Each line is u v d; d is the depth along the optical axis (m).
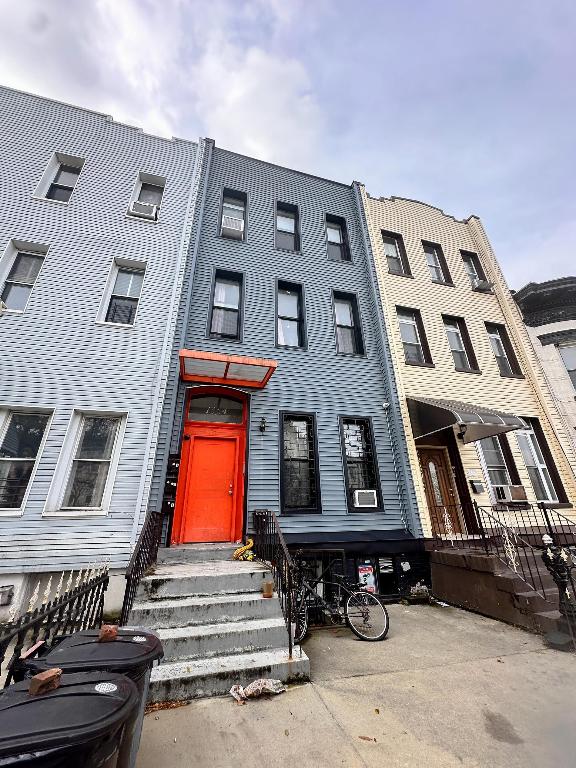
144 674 2.51
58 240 8.07
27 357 6.77
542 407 10.34
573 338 11.26
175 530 6.85
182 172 10.06
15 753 1.32
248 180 11.20
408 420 8.91
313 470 7.96
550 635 4.84
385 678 3.84
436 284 11.60
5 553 5.46
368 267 10.91
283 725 3.00
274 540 5.83
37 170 8.78
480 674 3.92
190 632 4.01
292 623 4.51
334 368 9.12
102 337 7.36
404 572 7.49
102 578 4.32
